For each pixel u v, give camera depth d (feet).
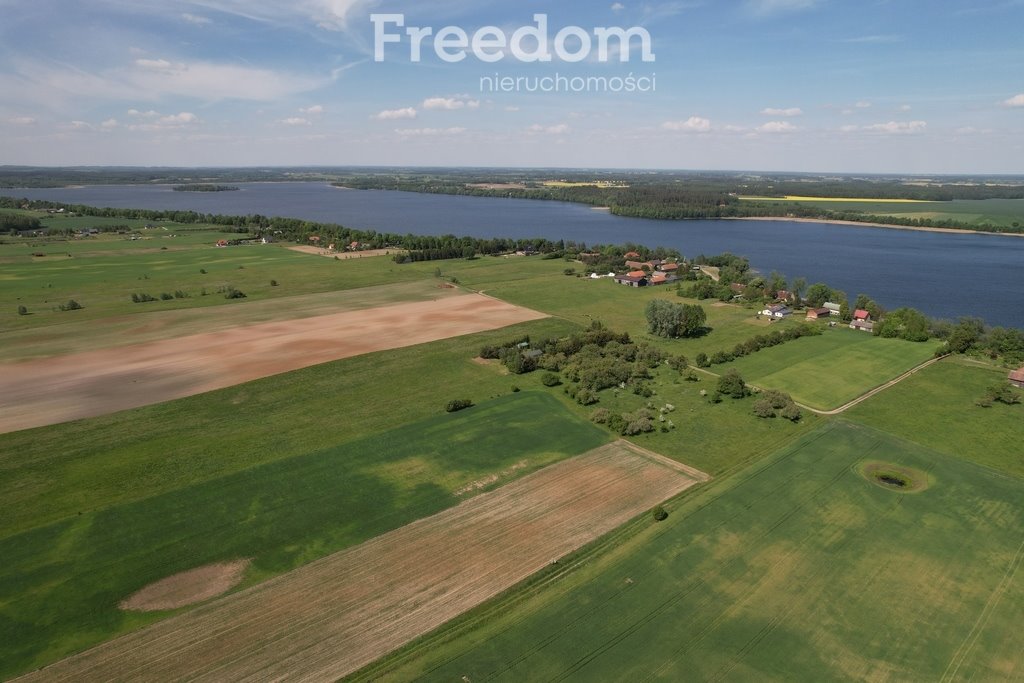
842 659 135.85
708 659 135.33
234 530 180.65
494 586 158.81
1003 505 199.21
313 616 147.74
